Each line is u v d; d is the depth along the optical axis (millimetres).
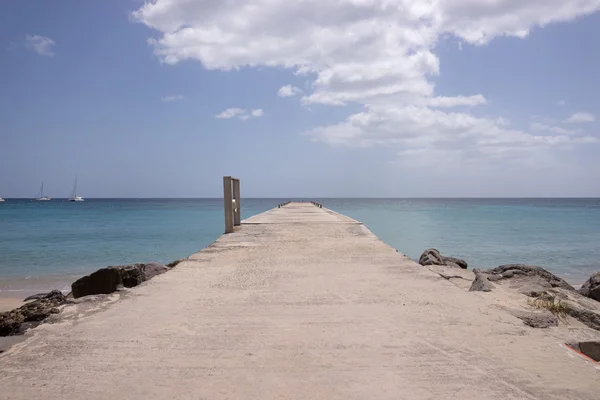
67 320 4309
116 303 4965
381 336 3809
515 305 5012
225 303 4957
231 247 9656
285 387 2846
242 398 2697
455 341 3666
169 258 21312
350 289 5617
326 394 2744
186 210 99312
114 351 3477
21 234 35219
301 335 3852
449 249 24266
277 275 6566
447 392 2754
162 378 2984
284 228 14344
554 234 34000
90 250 24500
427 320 4258
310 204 45594
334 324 4160
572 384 2852
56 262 20172
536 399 2656
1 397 2705
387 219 55594
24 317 6020
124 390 2803
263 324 4180
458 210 96125
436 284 5898
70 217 66312
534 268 8602
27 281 15781
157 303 4965
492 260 20422
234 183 15156
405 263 7570
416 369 3107
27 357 3354
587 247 25344
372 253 8719
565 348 3498
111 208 120938
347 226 15062
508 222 50188
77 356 3373
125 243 28000
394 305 4824
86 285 7758
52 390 2803
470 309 4656
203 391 2787
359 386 2852
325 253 8734
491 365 3166
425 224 45656
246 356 3371
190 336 3838
